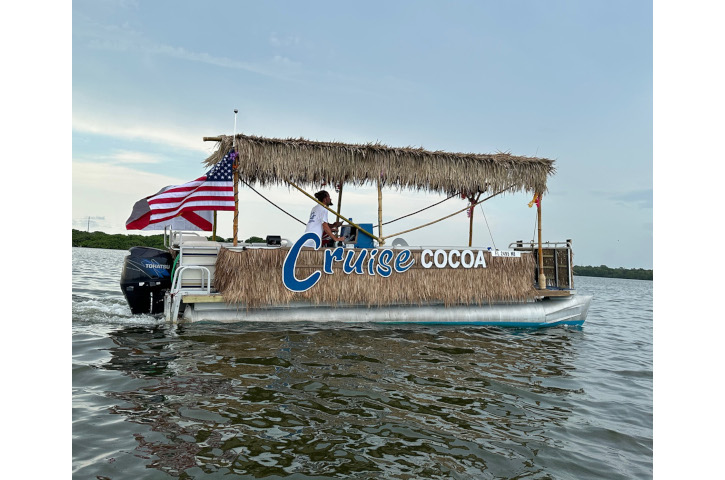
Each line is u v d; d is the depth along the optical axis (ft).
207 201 26.35
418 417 13.73
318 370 17.76
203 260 26.91
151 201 25.36
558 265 35.42
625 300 76.33
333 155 28.58
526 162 32.73
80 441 11.07
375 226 33.58
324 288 27.76
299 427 12.41
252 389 15.20
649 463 11.91
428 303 29.96
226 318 25.95
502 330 30.07
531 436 13.14
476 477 10.43
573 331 32.48
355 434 12.19
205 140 27.35
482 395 16.33
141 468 9.91
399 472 10.32
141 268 26.66
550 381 19.07
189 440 11.35
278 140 27.45
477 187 33.68
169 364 17.60
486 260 31.42
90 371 16.42
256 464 10.29
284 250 27.07
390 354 21.06
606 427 14.35
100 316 26.21
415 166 30.35
